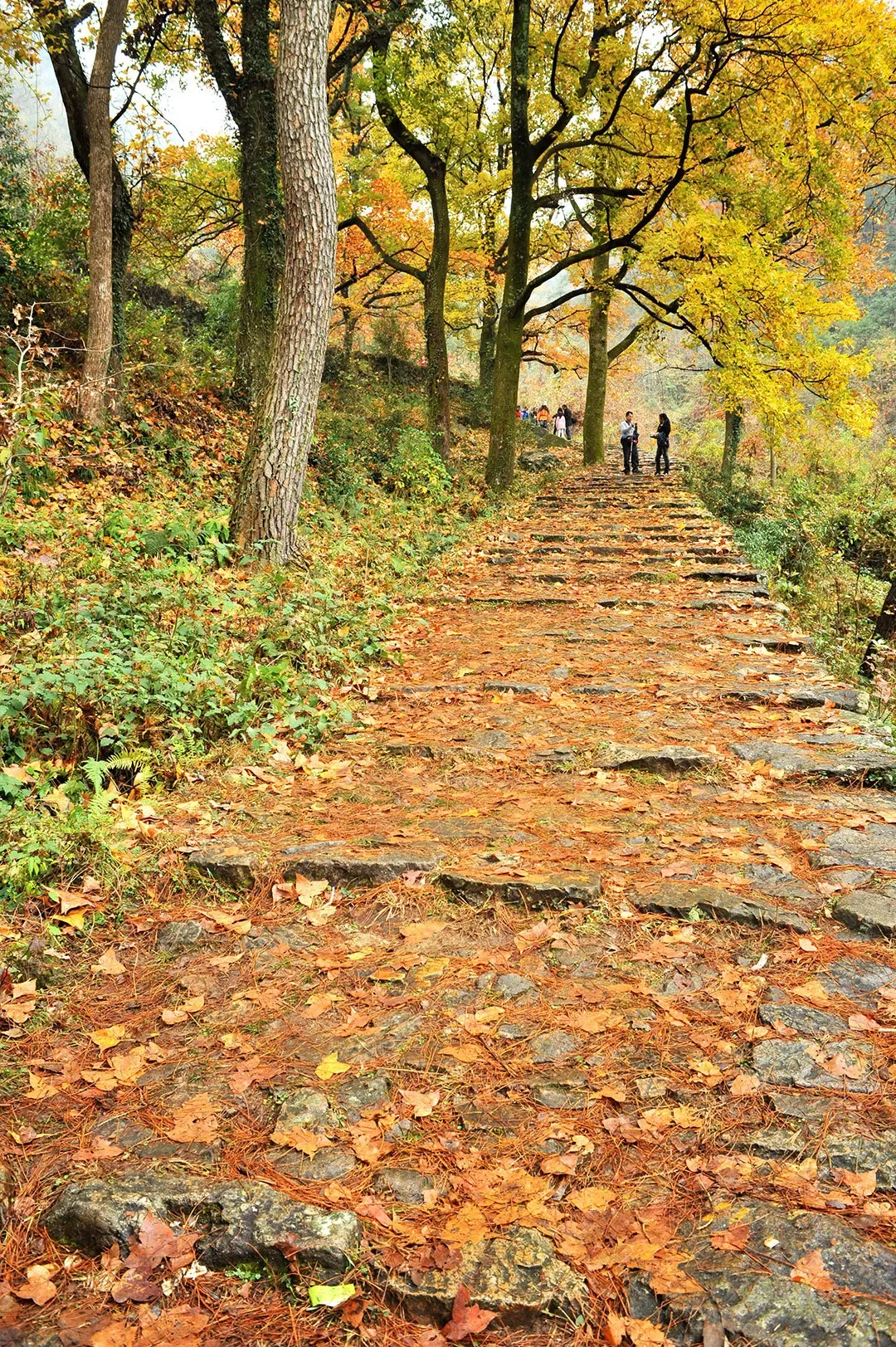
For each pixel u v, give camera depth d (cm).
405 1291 185
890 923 300
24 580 604
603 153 1709
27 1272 196
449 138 1727
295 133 763
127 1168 221
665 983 287
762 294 1357
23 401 727
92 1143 230
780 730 504
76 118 1143
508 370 1744
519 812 418
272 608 663
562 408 3447
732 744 483
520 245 1706
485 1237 195
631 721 529
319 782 473
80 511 822
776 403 1332
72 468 914
